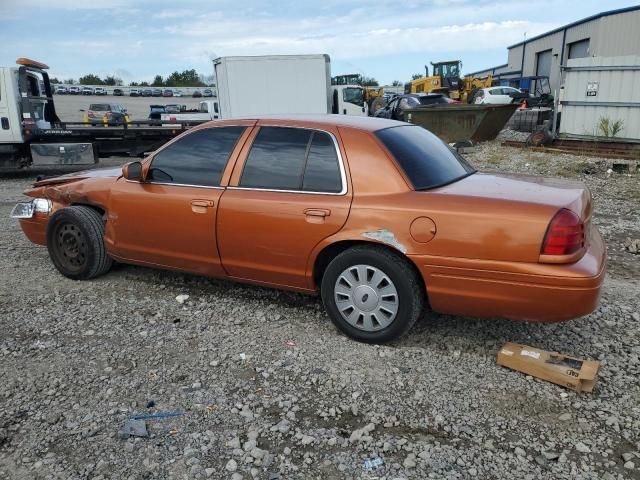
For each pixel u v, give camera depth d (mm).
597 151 14359
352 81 40094
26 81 12805
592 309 3363
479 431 2967
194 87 81125
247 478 2627
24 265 5809
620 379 3463
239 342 3992
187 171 4543
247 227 4160
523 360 3520
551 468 2680
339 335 4082
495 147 16734
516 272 3348
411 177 3777
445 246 3500
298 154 4090
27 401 3262
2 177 13922
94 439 2910
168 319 4395
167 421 3064
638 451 2793
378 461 2738
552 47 46562
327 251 3982
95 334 4137
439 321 4301
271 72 18688
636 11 34719
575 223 3307
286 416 3105
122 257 4984
